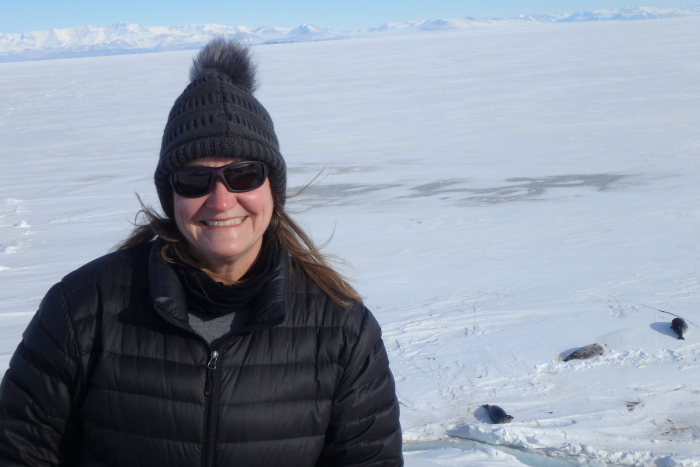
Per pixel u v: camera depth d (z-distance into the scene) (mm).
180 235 1346
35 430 1238
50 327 1241
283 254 1350
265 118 1352
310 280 1354
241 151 1232
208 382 1218
